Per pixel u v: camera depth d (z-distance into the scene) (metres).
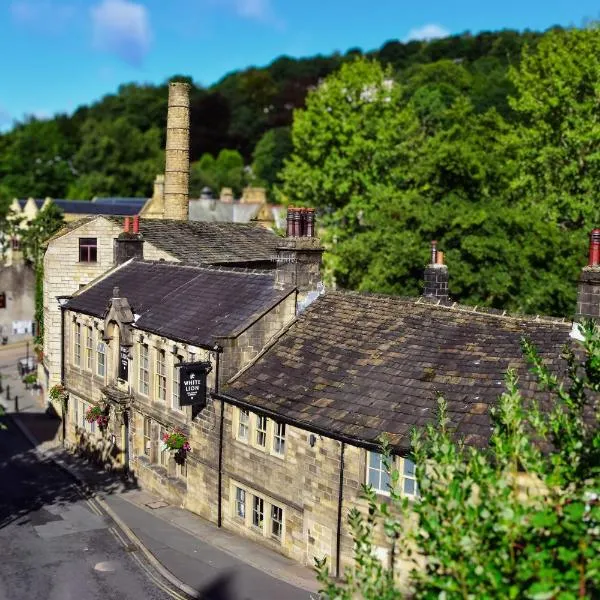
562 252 35.50
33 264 58.66
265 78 147.75
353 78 46.56
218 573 18.42
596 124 38.56
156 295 27.94
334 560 17.77
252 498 20.77
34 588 17.86
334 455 17.67
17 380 45.50
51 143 110.25
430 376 17.86
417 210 35.75
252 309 22.64
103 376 29.38
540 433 8.36
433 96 71.44
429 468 14.52
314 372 20.05
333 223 47.41
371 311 21.64
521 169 41.66
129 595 17.55
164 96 129.50
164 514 23.08
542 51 42.88
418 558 15.54
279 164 110.81
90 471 28.48
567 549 6.50
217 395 21.25
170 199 44.78
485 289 33.91
